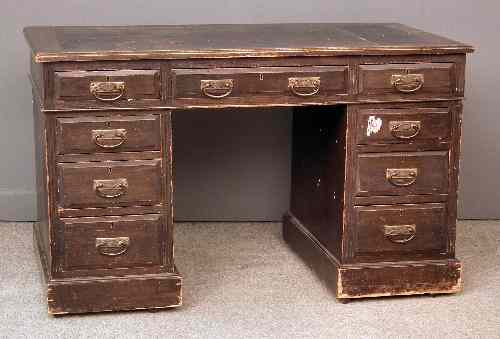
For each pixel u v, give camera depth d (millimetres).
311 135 4086
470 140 4637
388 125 3719
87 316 3670
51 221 3588
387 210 3781
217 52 3570
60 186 3568
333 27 4176
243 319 3666
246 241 4402
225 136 4535
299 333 3570
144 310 3717
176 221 4605
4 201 4527
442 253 3852
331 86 3666
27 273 4008
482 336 3566
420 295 3881
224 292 3881
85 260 3631
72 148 3547
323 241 3988
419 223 3807
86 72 3508
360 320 3674
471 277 4062
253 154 4562
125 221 3631
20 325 3594
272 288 3924
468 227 4621
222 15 4445
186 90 3586
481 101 4605
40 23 4375
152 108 3572
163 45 3660
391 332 3588
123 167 3594
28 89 4434
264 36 3906
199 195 4590
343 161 3740
